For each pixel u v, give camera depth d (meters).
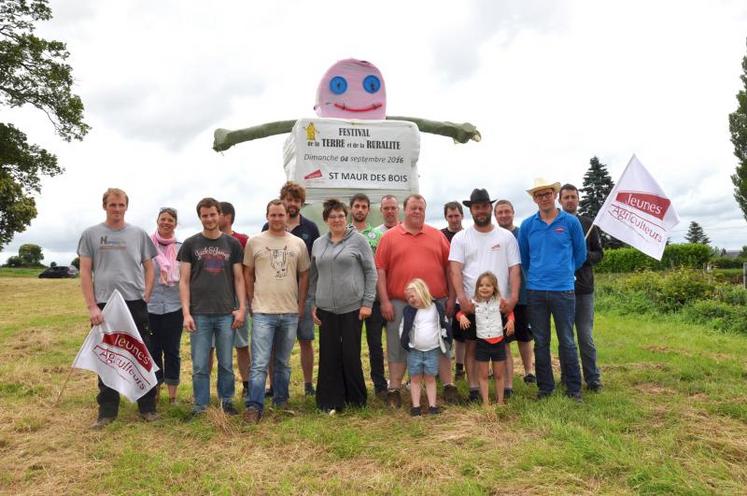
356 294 5.38
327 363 5.38
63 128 26.62
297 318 5.46
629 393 5.59
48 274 44.78
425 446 4.26
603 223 6.36
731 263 32.50
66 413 5.46
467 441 4.35
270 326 5.27
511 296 5.46
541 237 5.55
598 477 3.61
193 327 5.15
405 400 5.75
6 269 56.84
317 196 9.53
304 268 5.59
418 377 5.18
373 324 5.87
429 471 3.78
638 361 7.08
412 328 5.21
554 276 5.43
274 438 4.52
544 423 4.56
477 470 3.76
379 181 9.74
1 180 26.06
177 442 4.57
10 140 25.45
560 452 3.93
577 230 5.54
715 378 6.14
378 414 5.20
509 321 5.34
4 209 34.72
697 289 12.37
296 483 3.70
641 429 4.49
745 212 37.66
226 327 5.32
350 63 10.48
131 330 5.09
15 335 10.68
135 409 5.56
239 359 6.06
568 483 3.54
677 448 4.02
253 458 4.15
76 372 7.30
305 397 5.87
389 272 5.66
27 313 14.97
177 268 5.90
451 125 11.78
